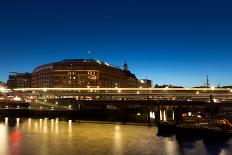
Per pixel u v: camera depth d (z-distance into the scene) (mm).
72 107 169375
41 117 166500
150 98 180125
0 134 96375
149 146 74938
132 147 74062
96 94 185375
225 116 123688
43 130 107000
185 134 88562
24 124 128250
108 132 101062
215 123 91500
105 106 163250
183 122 101438
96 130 106938
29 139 86688
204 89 177500
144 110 174000
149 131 103062
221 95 171125
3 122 137250
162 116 157625
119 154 67000
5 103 182625
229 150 69250
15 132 101312
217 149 70250
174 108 143625
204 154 65812
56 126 120375
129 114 170250
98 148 73375
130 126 120125
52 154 67250
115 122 139375
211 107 129250
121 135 93750
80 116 162125
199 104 131250
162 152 68125
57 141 83375
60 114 164125
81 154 67188
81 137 90375
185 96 171125
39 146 76125
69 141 83312
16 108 178750
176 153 67000
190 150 69812
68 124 129125
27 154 67438
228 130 87688
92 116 162875
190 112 146500
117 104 151375
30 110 170125
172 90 189250
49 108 176875
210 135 81312
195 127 88312
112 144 78250
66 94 195125
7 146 76125
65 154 67312
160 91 192000
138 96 178125
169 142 80000
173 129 94312
